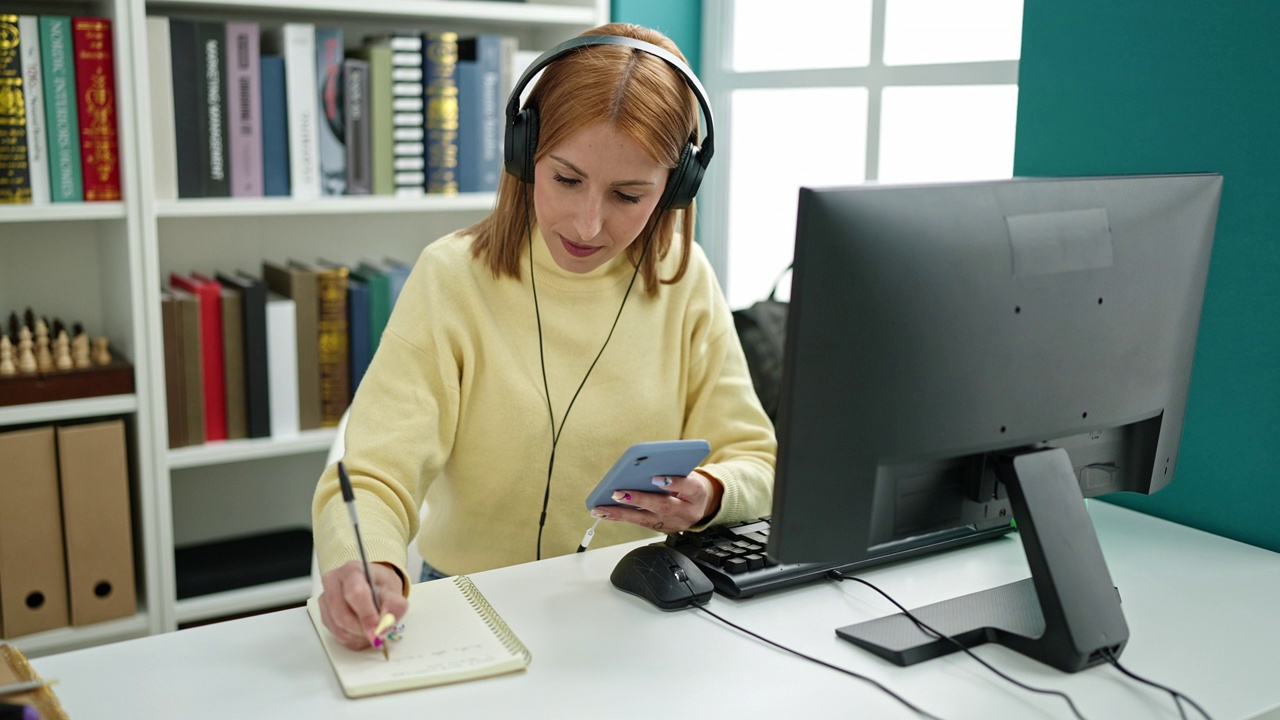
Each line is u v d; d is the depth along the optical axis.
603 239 1.22
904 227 0.88
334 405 2.29
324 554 1.04
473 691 0.89
